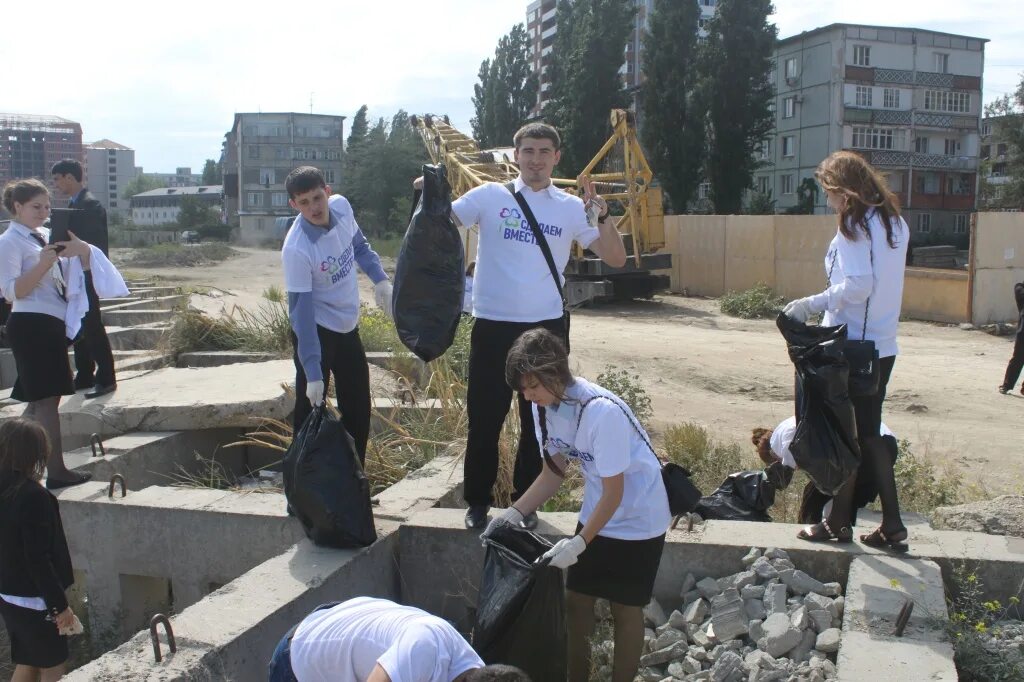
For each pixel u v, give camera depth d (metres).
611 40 42.41
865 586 3.97
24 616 4.20
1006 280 17.64
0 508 4.08
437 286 4.56
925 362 13.13
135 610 5.48
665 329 16.88
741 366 12.21
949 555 4.24
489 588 3.52
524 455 4.76
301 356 4.54
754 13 39.34
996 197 55.12
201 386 7.77
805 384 4.09
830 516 4.42
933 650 3.50
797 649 3.89
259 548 4.99
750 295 19.97
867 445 4.26
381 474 6.14
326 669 2.71
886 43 50.56
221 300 18.52
